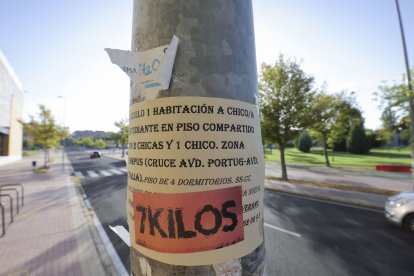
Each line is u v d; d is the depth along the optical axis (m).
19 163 27.97
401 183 12.09
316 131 20.08
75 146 87.19
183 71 1.16
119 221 6.72
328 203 8.49
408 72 9.90
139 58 1.25
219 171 1.15
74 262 4.26
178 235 1.12
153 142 1.17
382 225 6.14
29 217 6.92
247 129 1.26
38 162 29.05
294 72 12.85
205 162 1.13
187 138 1.13
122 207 8.20
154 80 1.18
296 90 12.66
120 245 5.11
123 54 1.23
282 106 12.73
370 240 5.21
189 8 1.20
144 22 1.28
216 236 1.13
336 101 19.64
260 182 1.32
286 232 5.71
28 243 5.06
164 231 1.13
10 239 5.28
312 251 4.71
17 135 35.75
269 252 4.67
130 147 1.32
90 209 8.01
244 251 1.20
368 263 4.24
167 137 1.14
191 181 1.12
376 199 8.48
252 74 1.37
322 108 13.88
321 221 6.51
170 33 1.19
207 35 1.20
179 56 1.17
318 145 56.66
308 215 7.05
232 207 1.17
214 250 1.13
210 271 1.12
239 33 1.30
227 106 1.20
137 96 1.25
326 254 4.58
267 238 5.36
